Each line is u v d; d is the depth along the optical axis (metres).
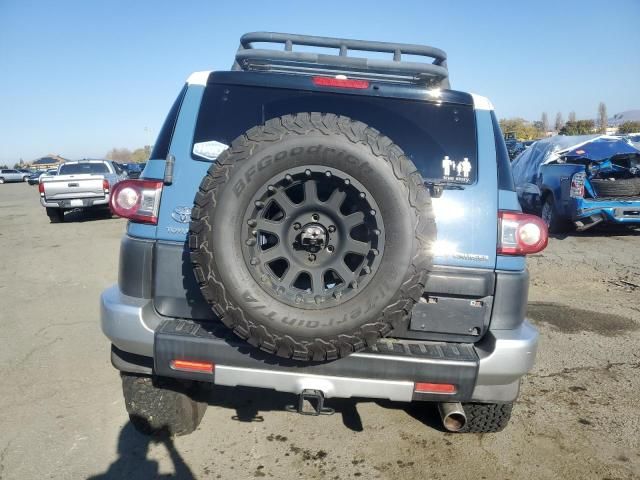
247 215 2.21
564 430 3.21
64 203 13.49
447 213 2.48
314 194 2.23
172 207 2.51
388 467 2.81
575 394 3.70
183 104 2.65
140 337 2.45
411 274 2.18
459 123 2.67
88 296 6.15
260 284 2.22
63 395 3.55
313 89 2.67
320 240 2.26
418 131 2.67
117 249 9.41
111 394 3.58
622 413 3.43
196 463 2.80
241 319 2.21
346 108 2.69
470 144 2.63
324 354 2.23
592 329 5.07
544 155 11.27
